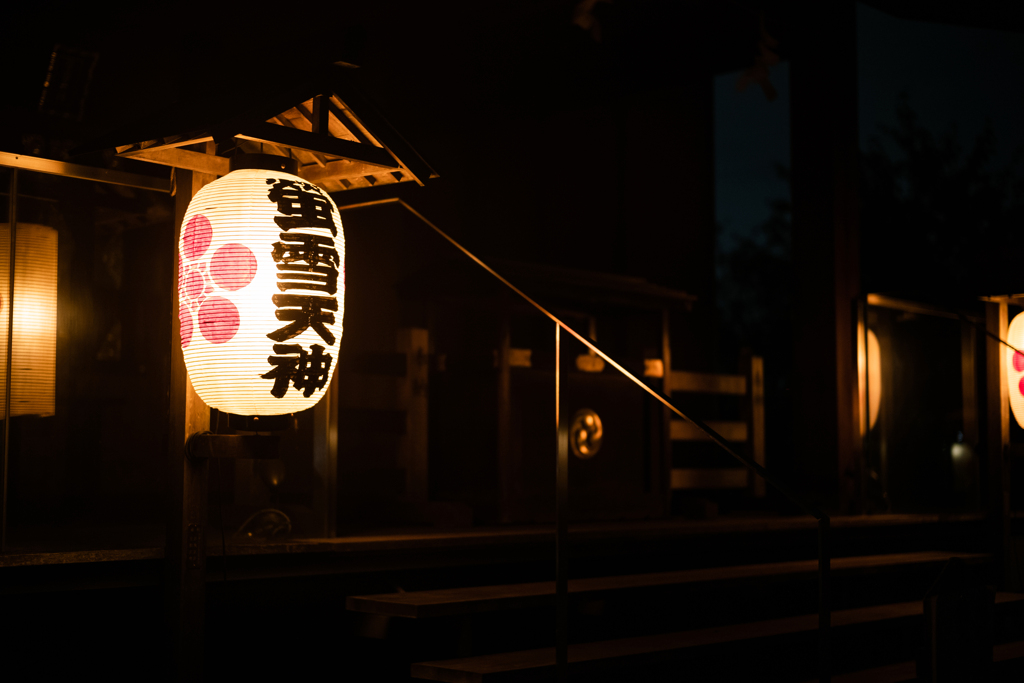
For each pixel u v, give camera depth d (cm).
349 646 404
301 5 496
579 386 602
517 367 568
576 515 589
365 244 755
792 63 741
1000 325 553
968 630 388
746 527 552
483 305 599
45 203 477
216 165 341
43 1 491
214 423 338
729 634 416
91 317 509
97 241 566
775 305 2028
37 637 324
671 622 502
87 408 496
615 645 387
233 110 291
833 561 534
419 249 796
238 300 289
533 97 743
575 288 589
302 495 512
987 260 548
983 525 696
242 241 292
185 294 300
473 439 566
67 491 488
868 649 531
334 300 305
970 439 694
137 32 511
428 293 579
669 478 645
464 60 706
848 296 712
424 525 519
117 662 342
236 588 369
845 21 726
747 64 775
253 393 294
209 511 471
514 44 727
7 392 332
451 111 711
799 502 326
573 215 915
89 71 561
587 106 767
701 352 1019
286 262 294
